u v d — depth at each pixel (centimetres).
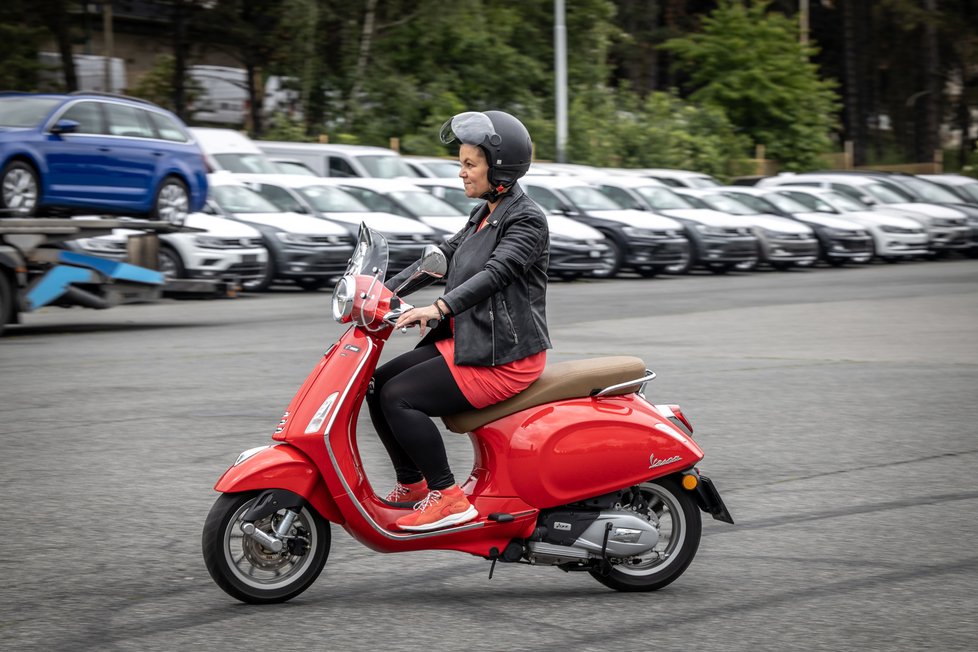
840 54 7381
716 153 4831
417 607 542
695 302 2092
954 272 2869
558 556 553
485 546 550
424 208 2678
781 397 1125
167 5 4994
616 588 568
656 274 2834
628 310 1945
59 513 704
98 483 775
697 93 5359
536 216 543
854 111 6450
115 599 550
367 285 532
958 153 7150
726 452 889
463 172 551
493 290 532
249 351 1420
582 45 4922
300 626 512
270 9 4459
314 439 526
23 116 1596
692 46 5353
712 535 671
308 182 2588
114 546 638
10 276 1573
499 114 553
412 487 568
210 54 5641
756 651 482
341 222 2433
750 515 715
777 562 617
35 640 493
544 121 4419
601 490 557
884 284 2516
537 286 550
